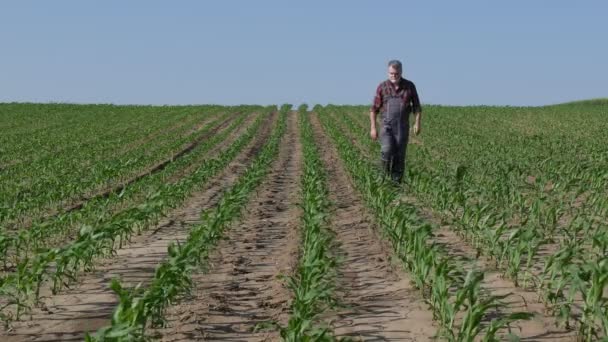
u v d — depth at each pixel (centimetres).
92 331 648
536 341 580
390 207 1108
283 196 1641
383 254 941
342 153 2334
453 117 4934
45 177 2078
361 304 711
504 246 823
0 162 2709
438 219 1206
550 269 699
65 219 1138
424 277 711
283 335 548
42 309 718
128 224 1048
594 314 569
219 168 2202
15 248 1060
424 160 2273
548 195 1365
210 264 919
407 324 640
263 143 3328
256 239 1098
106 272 884
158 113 5634
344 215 1299
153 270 893
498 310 667
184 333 632
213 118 5128
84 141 3503
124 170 2191
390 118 1434
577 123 4375
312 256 757
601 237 818
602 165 1680
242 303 732
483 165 1981
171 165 2214
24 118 5122
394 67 1416
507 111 5575
